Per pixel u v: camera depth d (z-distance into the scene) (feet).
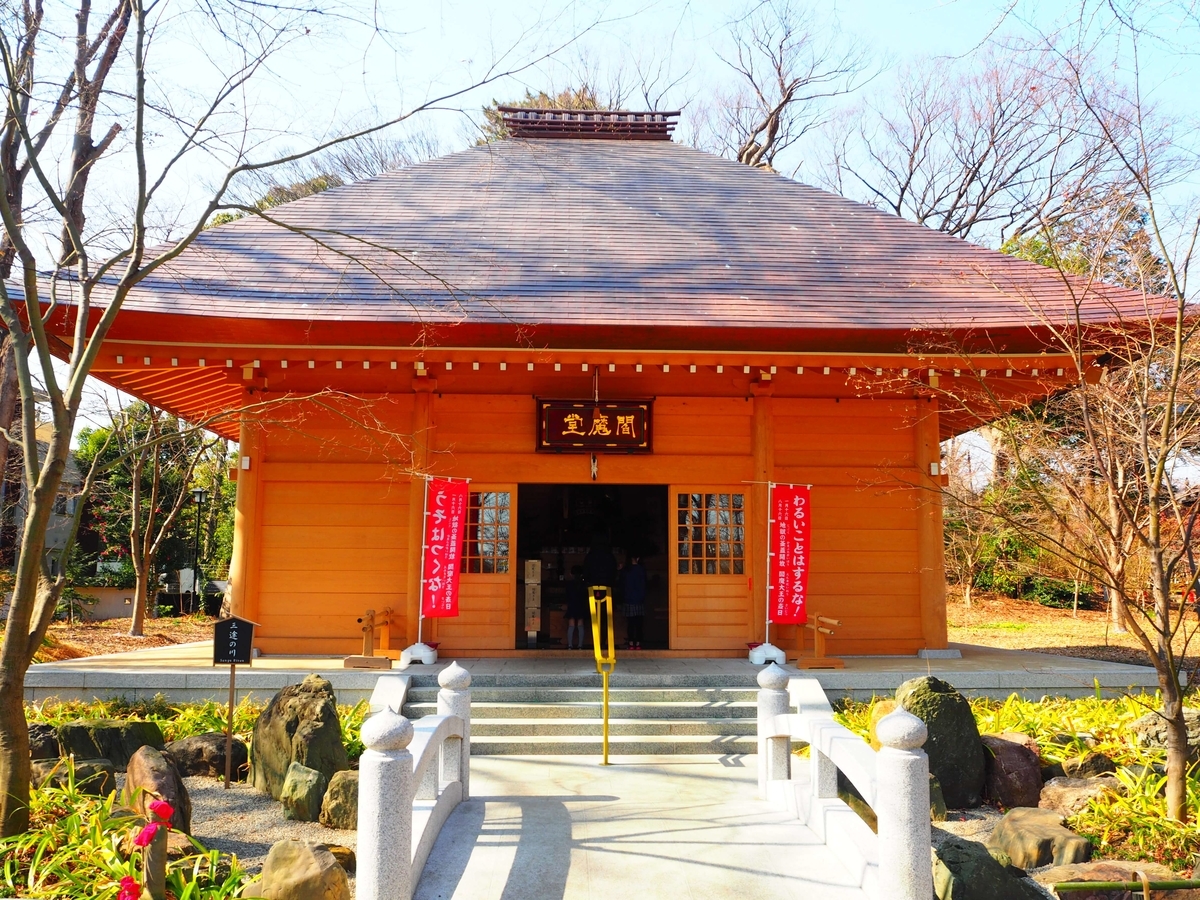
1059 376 36.70
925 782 14.71
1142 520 27.25
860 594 40.11
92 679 32.73
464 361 36.29
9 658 18.17
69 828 17.30
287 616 38.88
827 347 36.40
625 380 40.45
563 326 35.37
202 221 22.09
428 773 19.92
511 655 39.04
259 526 39.04
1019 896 16.84
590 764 27.66
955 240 46.24
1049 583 75.15
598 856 18.42
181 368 39.55
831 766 20.43
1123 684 34.22
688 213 47.60
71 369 20.98
